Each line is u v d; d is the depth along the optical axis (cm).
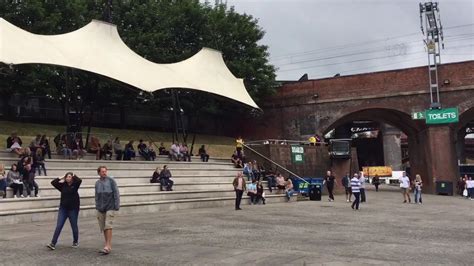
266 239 1090
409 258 864
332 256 874
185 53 3988
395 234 1198
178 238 1098
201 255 884
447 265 804
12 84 3016
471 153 9544
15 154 2128
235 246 985
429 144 3953
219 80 2859
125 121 4000
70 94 3162
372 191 4203
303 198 2697
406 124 4412
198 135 4356
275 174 2797
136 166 2342
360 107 4144
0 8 2947
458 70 3831
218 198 2106
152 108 3997
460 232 1254
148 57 3756
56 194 1759
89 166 2161
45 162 1995
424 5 3903
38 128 3203
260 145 3148
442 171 3841
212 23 4197
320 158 3400
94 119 3766
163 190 2061
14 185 1609
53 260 845
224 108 4416
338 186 3381
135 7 3859
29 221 1423
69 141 2398
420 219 1595
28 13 2986
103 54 2388
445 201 2730
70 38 2362
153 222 1423
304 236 1145
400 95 4012
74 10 3272
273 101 4491
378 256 880
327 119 4259
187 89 2544
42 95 3347
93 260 845
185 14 4103
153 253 905
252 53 4347
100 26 2573
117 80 2209
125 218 1538
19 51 1909
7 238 1095
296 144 3328
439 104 3847
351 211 1897
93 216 1576
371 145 8288
